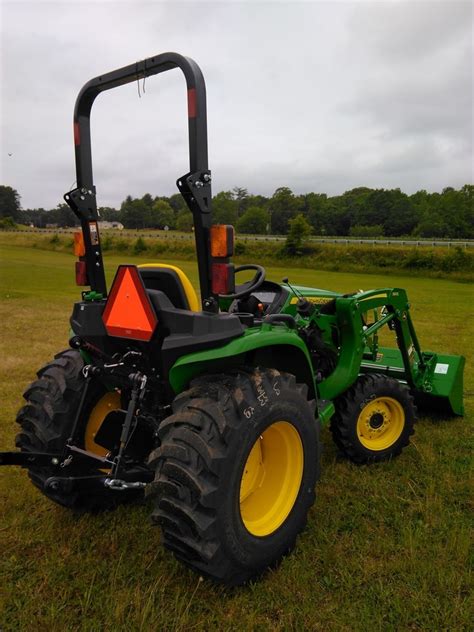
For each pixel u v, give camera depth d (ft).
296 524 8.75
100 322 9.08
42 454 8.95
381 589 7.98
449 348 26.81
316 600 7.81
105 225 345.72
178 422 7.47
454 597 7.86
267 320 9.41
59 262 111.65
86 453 9.04
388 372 15.49
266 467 9.04
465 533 9.32
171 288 8.60
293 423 8.54
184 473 7.08
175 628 7.23
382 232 327.47
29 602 7.74
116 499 10.35
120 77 8.31
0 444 13.33
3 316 35.32
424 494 10.91
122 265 8.33
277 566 8.57
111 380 9.57
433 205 340.39
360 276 101.24
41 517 10.05
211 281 7.68
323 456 12.98
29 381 19.22
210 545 7.22
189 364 7.89
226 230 7.31
